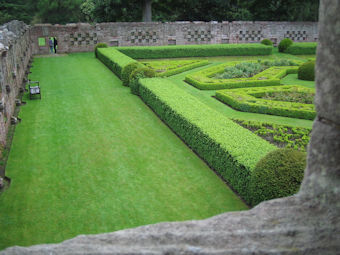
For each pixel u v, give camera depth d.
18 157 8.98
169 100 11.77
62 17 43.75
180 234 2.80
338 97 2.60
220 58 28.08
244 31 32.91
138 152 9.45
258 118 12.23
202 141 8.85
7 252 2.57
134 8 33.19
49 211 6.59
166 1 34.81
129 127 11.40
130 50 26.78
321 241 2.63
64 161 8.82
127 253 2.55
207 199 7.11
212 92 16.33
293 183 5.73
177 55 27.91
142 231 2.91
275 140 9.99
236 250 2.60
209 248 2.65
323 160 2.82
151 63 23.41
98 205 6.84
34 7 43.78
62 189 7.44
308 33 34.41
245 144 7.89
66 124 11.55
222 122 9.57
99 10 32.72
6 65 11.59
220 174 8.11
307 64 18.97
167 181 7.86
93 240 2.78
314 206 2.89
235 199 7.11
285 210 2.98
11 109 11.98
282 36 33.97
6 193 7.23
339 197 2.69
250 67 20.58
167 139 10.43
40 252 2.58
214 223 2.96
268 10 35.78
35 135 10.53
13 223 6.18
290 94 14.88
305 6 33.88
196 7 36.22
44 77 18.89
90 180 7.86
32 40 27.12
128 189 7.48
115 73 19.88
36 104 13.75
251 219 2.95
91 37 28.95
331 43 2.59
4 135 9.73
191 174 8.20
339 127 2.66
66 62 23.91
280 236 2.73
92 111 13.00
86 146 9.79
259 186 6.10
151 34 30.66
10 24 16.67
